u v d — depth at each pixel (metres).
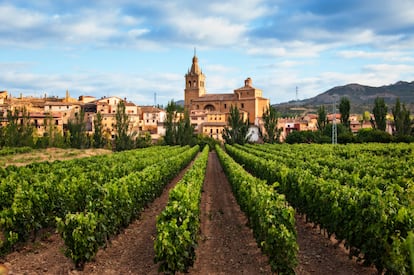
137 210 19.30
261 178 28.81
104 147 93.75
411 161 28.16
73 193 17.89
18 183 19.11
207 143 108.38
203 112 157.88
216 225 18.95
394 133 97.31
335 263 13.19
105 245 14.24
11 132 77.19
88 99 182.75
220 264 13.39
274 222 12.57
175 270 11.74
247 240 16.28
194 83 175.50
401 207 11.36
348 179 18.94
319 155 39.19
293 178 20.25
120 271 12.66
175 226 11.82
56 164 34.09
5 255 13.80
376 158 32.91
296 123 149.62
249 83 166.88
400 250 10.05
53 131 88.94
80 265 12.68
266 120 107.50
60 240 15.96
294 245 11.63
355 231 12.40
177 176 39.53
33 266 13.02
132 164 30.23
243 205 19.42
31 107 145.12
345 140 88.56
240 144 101.81
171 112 99.06
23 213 14.78
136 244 15.62
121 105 88.81
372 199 12.00
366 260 11.91
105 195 14.95
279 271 11.70
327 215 15.11
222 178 40.16
